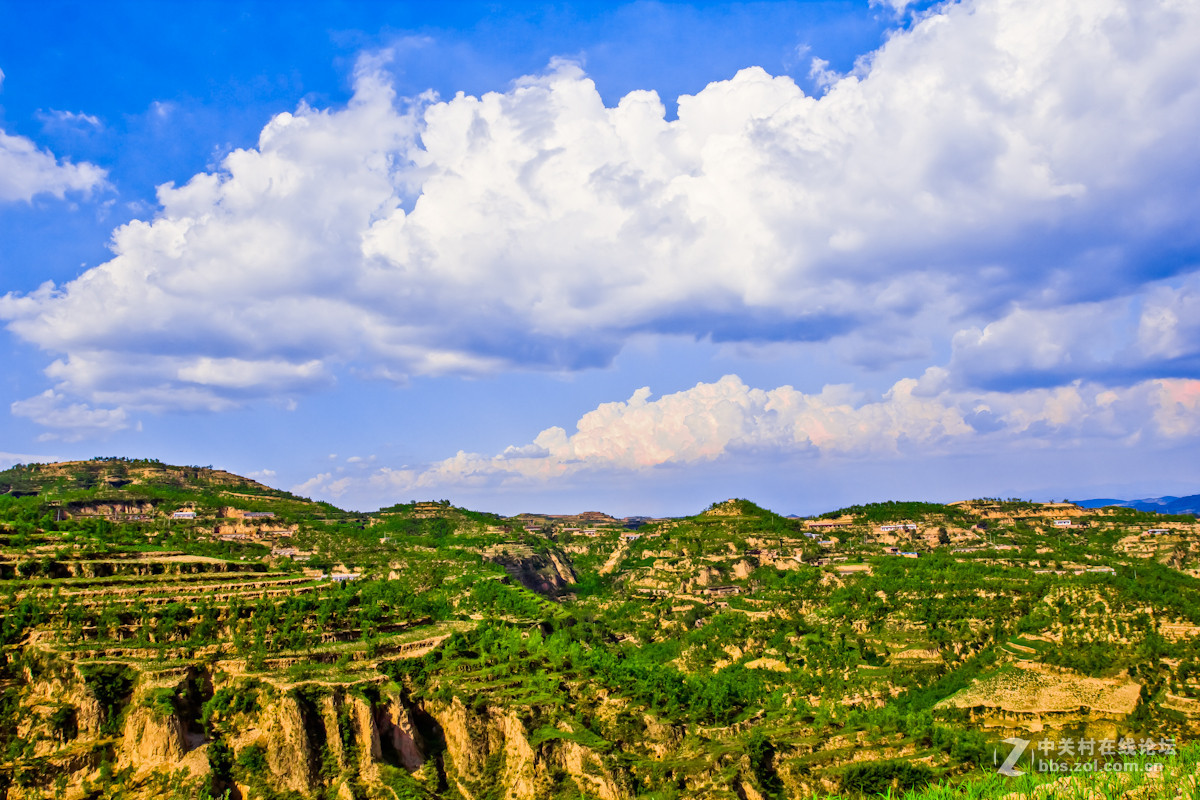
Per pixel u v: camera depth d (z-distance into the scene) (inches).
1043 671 7672.2
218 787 5885.8
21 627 7003.0
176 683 6378.0
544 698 6983.3
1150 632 7844.5
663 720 6988.2
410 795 6008.9
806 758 6604.3
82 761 5871.1
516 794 6309.1
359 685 6633.9
